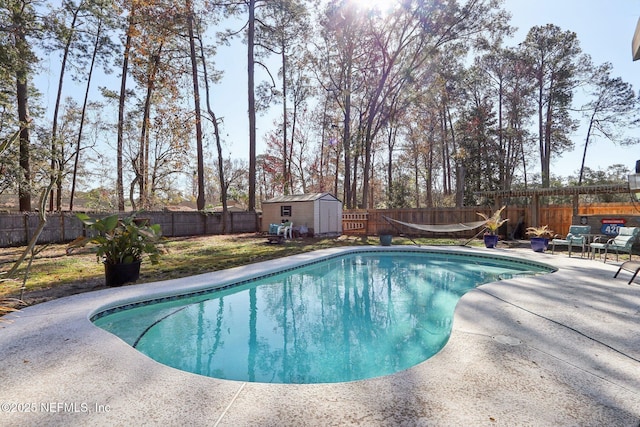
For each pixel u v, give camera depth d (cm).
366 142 1891
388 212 1594
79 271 661
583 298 432
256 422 176
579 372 230
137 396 204
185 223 1614
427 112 2358
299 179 2866
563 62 2106
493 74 2273
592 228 984
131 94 1848
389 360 336
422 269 816
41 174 1379
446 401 194
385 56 1747
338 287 654
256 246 1116
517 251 932
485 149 2228
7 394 206
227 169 2814
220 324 443
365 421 175
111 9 1479
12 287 512
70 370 241
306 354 351
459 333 309
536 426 169
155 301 478
